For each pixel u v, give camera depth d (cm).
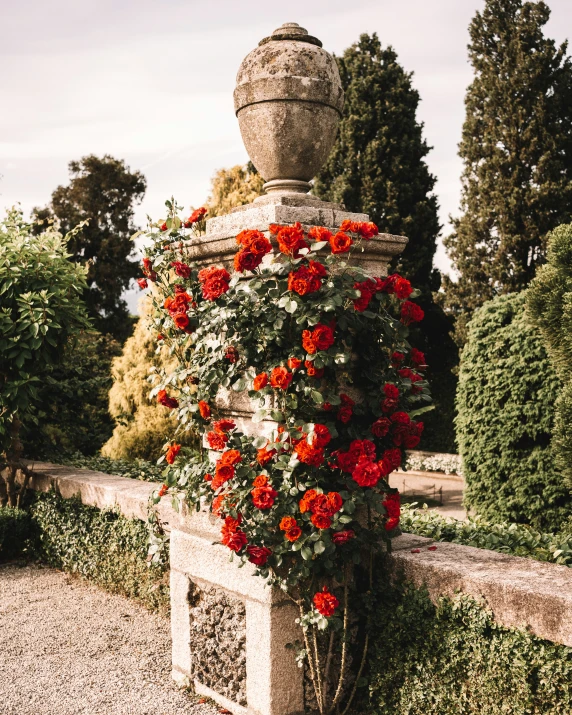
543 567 291
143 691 362
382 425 295
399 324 309
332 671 325
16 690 363
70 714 336
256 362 303
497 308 870
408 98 1872
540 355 810
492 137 1756
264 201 338
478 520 437
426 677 294
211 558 343
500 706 266
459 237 1806
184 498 349
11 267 581
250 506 299
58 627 454
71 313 604
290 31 348
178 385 350
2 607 496
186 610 364
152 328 365
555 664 248
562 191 1673
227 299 298
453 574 285
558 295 514
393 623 308
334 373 305
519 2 1767
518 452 827
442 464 1702
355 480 284
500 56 1797
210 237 335
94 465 694
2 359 582
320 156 348
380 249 327
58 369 734
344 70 1936
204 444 355
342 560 306
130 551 499
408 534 349
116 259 2644
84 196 2656
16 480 674
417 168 1859
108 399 968
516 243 1711
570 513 791
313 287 278
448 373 1825
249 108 341
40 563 616
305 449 275
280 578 300
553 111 1733
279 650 311
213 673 349
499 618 268
